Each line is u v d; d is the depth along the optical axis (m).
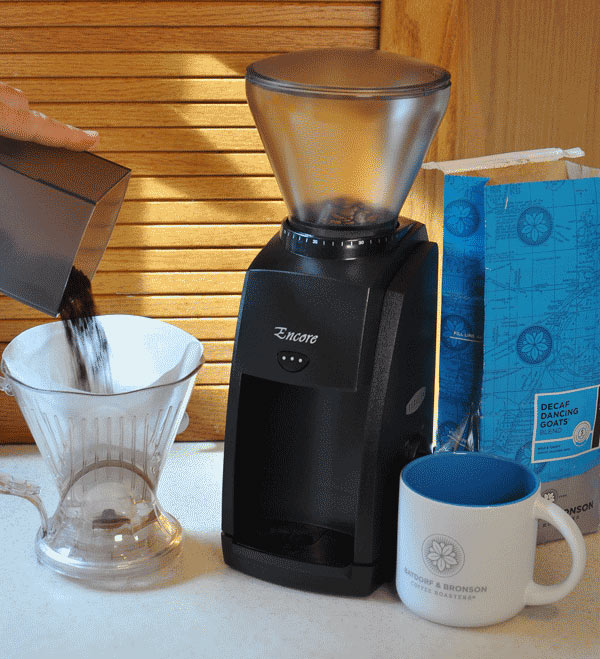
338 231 0.93
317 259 0.93
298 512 1.03
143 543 1.03
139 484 1.03
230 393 0.96
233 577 1.01
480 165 1.02
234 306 1.25
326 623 0.94
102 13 1.13
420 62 0.95
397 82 0.88
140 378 1.09
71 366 1.05
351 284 0.90
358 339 0.90
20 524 1.10
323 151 0.90
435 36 1.15
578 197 0.96
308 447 1.00
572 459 1.03
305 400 0.98
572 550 0.90
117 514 1.02
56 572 1.01
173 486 1.19
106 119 1.18
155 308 1.25
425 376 1.01
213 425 1.29
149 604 0.96
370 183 0.93
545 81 1.18
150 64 1.16
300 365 0.92
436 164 1.03
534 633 0.92
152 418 0.99
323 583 0.97
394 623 0.94
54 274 0.85
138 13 1.14
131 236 1.22
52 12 1.13
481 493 0.98
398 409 0.95
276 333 0.93
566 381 1.00
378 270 0.92
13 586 0.99
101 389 1.07
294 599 0.97
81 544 1.01
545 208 0.95
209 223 1.22
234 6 1.14
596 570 1.01
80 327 1.01
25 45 1.15
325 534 1.01
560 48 1.17
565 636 0.91
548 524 1.05
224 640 0.91
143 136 1.19
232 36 1.15
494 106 1.19
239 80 1.17
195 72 1.16
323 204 0.94
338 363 0.91
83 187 0.85
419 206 1.21
